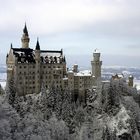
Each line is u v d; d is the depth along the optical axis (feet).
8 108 526.57
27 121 549.95
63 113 654.94
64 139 588.50
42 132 540.93
